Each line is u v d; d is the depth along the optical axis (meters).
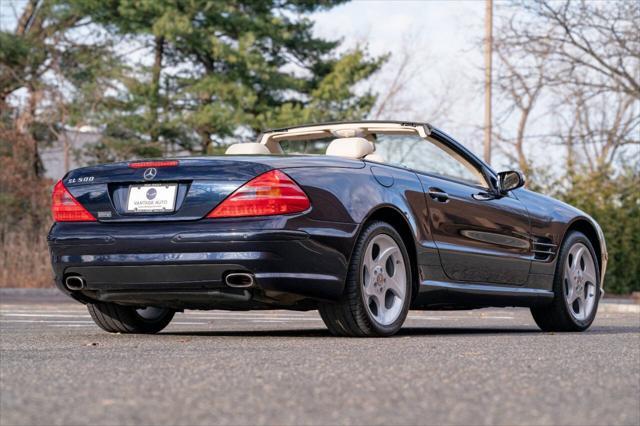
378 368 4.19
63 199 6.52
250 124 31.45
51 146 34.41
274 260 5.92
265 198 5.96
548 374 4.09
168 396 3.30
